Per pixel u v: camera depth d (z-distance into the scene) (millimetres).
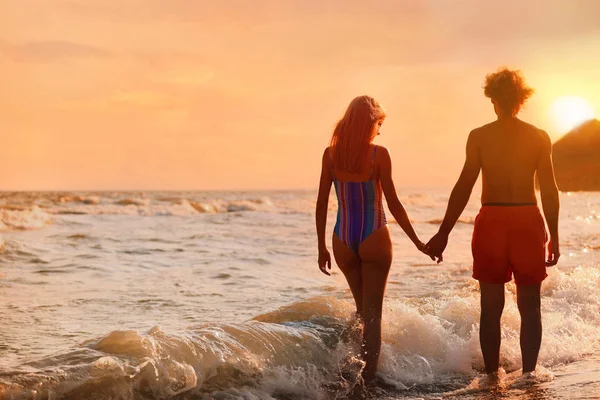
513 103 3936
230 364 3455
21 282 7594
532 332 3883
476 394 3498
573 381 3676
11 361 3910
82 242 12516
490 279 3932
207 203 33125
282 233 16141
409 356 4078
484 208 3961
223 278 8078
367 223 3963
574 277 6445
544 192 3895
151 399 3117
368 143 3984
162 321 5320
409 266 9172
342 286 7496
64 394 2943
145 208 28344
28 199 46344
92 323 5230
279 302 6305
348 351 3912
